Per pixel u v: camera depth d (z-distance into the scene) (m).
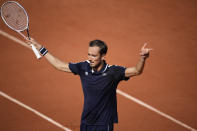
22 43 59.41
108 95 22.55
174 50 59.19
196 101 46.59
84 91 22.83
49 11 69.69
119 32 63.94
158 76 51.56
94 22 66.62
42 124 41.53
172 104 45.66
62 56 56.84
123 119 42.41
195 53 58.69
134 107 44.59
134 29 64.94
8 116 42.91
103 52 21.61
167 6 72.06
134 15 68.94
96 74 22.11
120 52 58.00
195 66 55.00
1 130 40.62
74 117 42.78
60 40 61.25
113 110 23.14
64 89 48.06
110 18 67.88
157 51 58.53
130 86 48.56
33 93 47.28
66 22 66.56
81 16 68.31
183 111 44.44
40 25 65.62
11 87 48.47
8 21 27.70
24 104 45.06
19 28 27.86
